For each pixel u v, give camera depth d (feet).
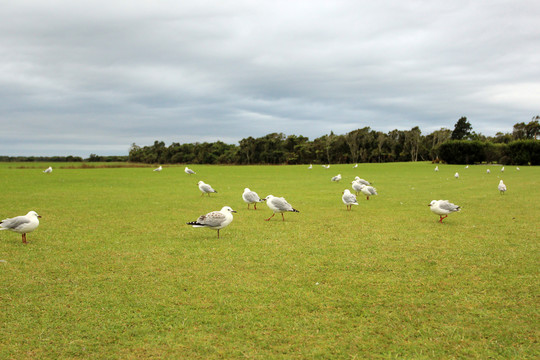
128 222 59.41
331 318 25.58
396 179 169.78
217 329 23.95
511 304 27.71
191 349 21.65
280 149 492.95
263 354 21.16
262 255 40.32
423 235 50.49
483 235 50.34
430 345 22.16
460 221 61.41
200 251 41.78
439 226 57.06
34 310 26.40
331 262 37.88
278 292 29.99
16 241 45.78
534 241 46.65
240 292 29.96
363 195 104.63
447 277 33.42
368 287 31.12
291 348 21.85
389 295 29.45
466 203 84.07
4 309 26.50
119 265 36.58
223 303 27.84
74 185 125.80
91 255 39.93
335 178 151.23
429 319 25.46
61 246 43.62
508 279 32.78
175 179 161.68
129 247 43.42
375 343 22.40
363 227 56.34
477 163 336.08
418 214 69.26
